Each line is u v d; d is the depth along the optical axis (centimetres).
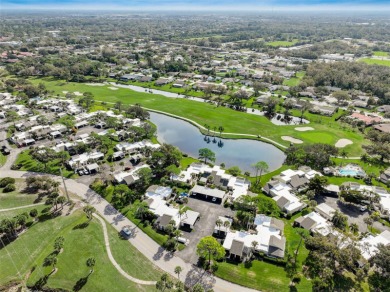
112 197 11381
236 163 14712
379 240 9262
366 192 11519
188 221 9912
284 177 12775
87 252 8738
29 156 14325
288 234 9738
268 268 8381
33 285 7694
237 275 8112
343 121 19700
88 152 14538
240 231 9700
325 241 8575
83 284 7731
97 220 10100
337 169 13850
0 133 16750
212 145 16662
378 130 17962
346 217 9944
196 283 7844
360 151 15650
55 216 10206
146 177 12062
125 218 10294
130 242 9200
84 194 11538
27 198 11094
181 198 11275
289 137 17312
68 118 18450
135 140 16388
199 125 19012
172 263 8462
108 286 7694
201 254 8331
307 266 8412
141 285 7750
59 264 8306
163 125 19200
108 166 13662
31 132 16225
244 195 10800
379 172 13675
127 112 19588
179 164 13975
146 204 10412
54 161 13838
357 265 8338
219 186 12181
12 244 8994
